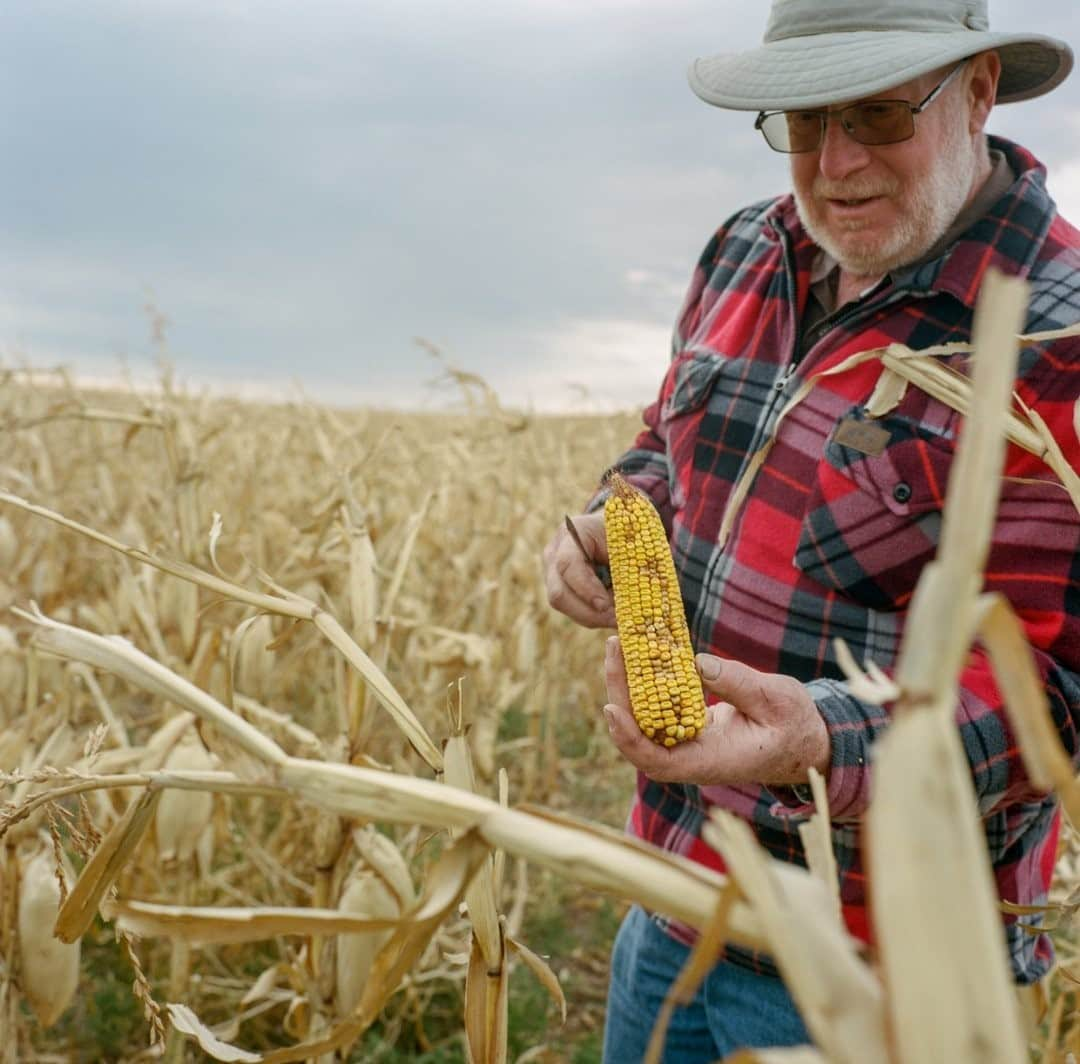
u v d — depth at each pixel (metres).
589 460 9.81
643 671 2.07
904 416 2.37
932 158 2.35
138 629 4.88
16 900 3.05
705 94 2.61
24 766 3.12
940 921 0.69
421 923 1.07
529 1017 4.48
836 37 2.46
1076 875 3.23
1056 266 2.34
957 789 0.70
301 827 4.58
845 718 2.09
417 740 1.94
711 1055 2.81
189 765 3.80
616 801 6.95
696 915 0.90
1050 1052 2.39
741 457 2.71
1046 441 2.01
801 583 2.51
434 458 8.60
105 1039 4.14
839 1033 0.75
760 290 2.88
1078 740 2.19
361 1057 4.22
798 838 2.49
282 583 5.46
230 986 4.41
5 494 2.02
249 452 8.73
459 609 6.49
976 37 2.33
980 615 0.77
